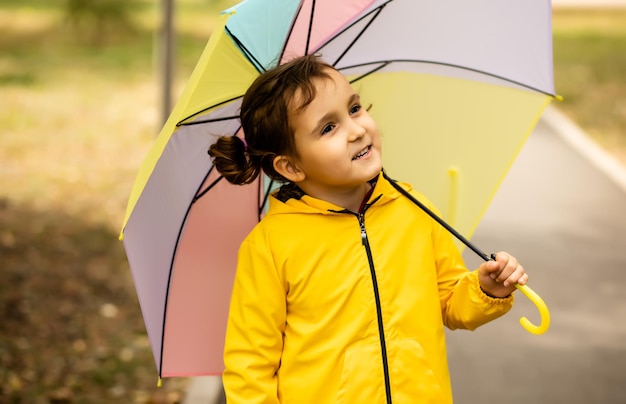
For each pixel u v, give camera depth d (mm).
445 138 3164
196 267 2914
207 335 2980
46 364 5746
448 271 2756
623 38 26594
